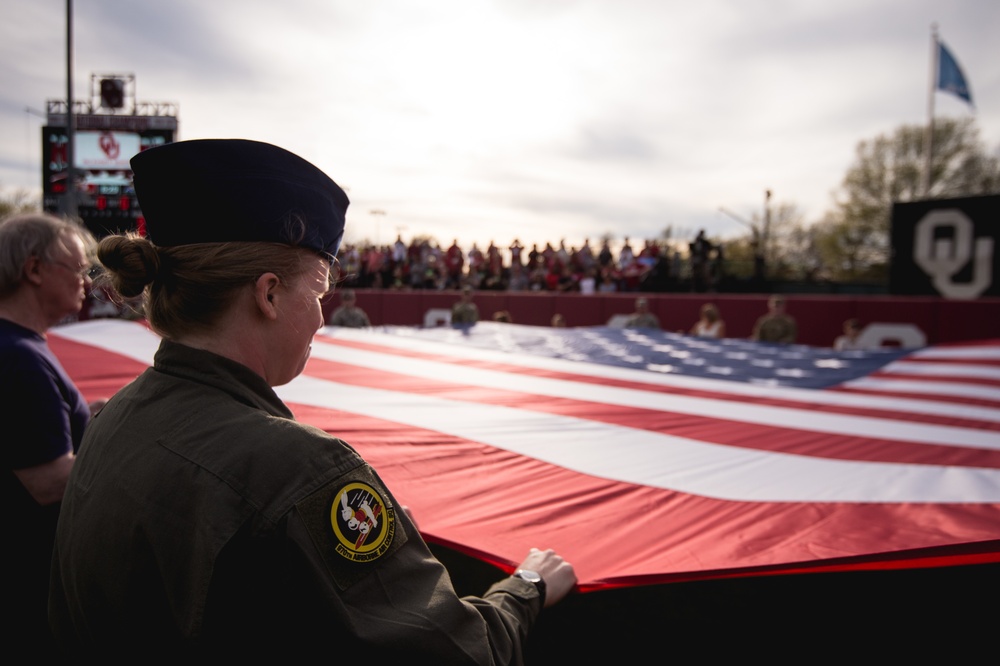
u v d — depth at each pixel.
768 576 1.99
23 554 1.40
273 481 0.62
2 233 1.44
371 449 2.15
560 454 2.23
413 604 0.67
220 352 0.73
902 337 9.95
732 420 3.03
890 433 2.83
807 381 4.31
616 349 5.59
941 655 1.62
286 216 0.73
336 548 0.62
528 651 1.71
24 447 1.35
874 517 1.59
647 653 1.66
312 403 2.94
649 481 1.95
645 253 15.50
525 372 4.25
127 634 0.65
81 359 3.56
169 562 0.62
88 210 22.81
